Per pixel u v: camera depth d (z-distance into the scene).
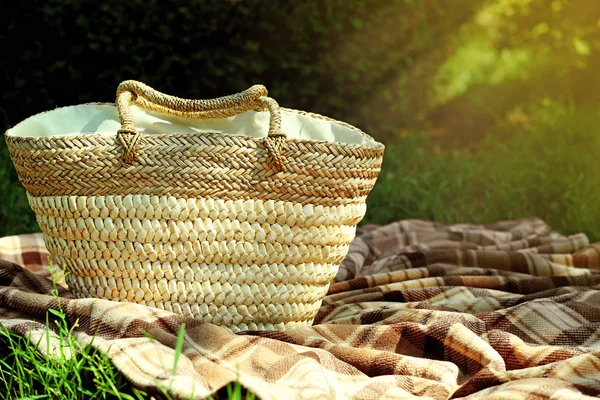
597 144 4.40
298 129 2.15
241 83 4.58
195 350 1.66
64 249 1.90
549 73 5.40
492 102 5.27
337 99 4.79
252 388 1.39
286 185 1.81
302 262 1.88
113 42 4.37
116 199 1.81
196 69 4.51
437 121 5.23
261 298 1.87
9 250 2.62
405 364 1.72
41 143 1.81
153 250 1.82
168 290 1.84
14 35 4.36
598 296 2.19
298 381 1.53
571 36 5.25
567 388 1.56
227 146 1.79
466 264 2.77
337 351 1.76
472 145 5.11
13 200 3.44
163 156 1.78
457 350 1.80
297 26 4.55
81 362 1.58
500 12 5.31
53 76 4.41
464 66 5.56
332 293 2.46
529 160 4.14
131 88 1.97
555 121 4.84
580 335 1.98
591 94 5.40
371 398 1.60
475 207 3.78
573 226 3.49
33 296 1.86
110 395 1.56
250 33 4.52
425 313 1.98
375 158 1.92
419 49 4.88
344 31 4.68
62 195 1.84
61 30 4.32
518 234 3.20
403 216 3.67
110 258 1.84
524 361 1.78
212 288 1.85
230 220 1.82
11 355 1.68
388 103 4.92
